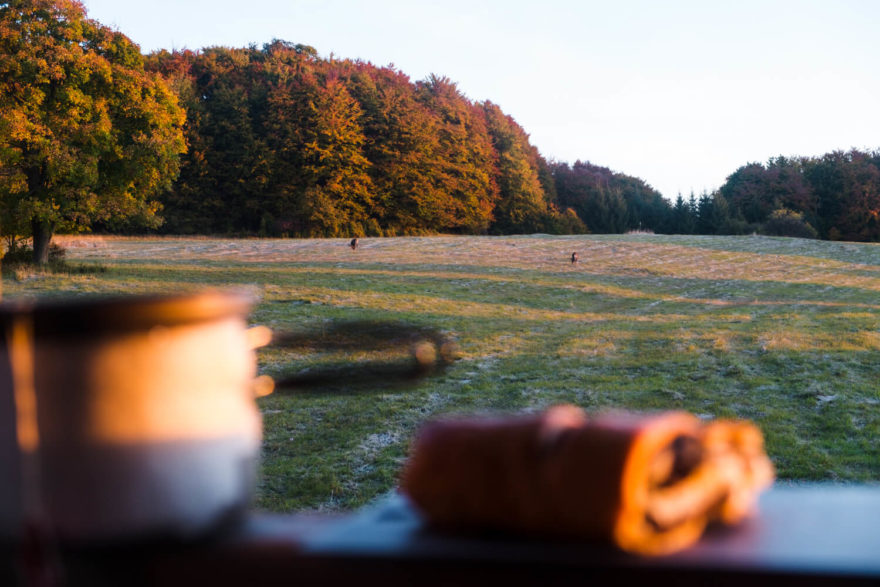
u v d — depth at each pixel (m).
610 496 0.59
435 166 71.31
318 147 64.25
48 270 27.05
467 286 28.09
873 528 0.66
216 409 0.71
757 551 0.61
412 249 42.44
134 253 37.53
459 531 0.67
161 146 28.86
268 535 0.72
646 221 90.56
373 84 71.19
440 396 10.89
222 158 63.97
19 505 0.65
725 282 32.91
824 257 42.91
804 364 12.16
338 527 0.73
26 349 0.64
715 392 10.62
